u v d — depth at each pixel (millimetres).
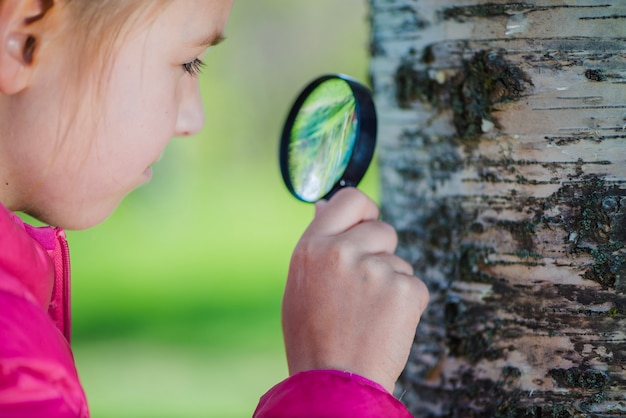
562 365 628
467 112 643
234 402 1982
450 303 660
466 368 656
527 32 622
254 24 5805
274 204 4809
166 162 4688
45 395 527
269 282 3285
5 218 544
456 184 656
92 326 2705
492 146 639
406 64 674
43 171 582
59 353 542
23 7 555
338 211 622
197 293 3121
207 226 4387
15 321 530
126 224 4266
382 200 720
